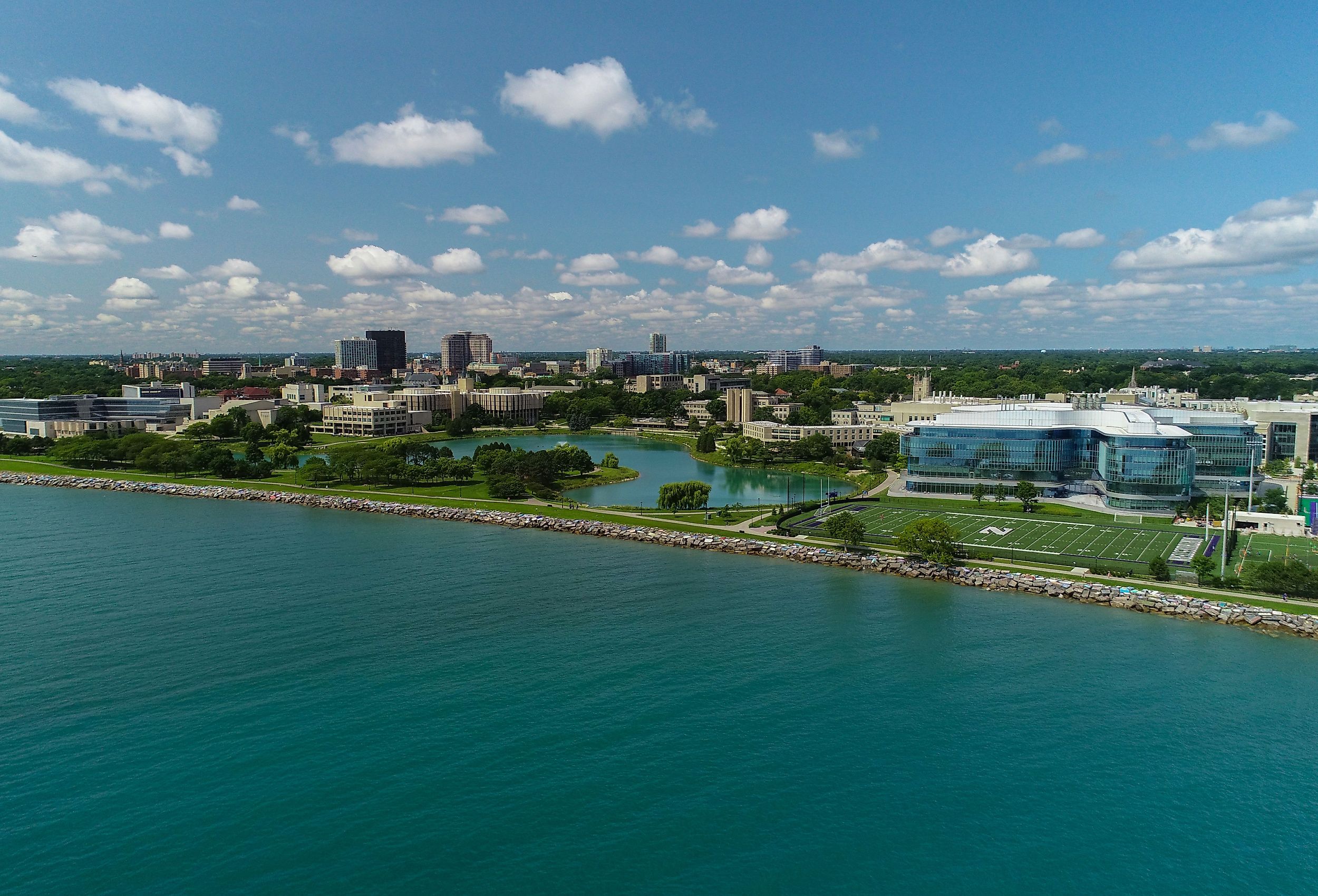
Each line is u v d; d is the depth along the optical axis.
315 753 125.38
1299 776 121.44
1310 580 186.50
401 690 145.50
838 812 113.44
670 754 126.06
